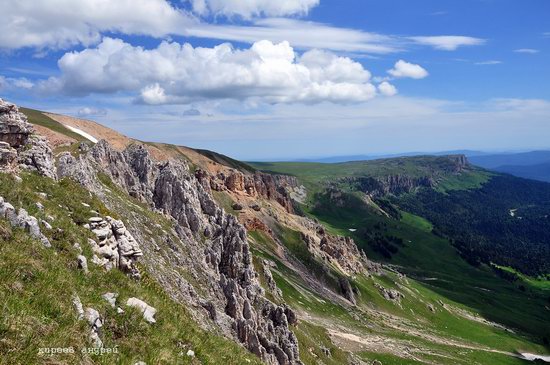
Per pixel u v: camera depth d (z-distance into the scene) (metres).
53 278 21.08
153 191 95.44
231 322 56.75
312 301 146.12
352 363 98.75
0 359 14.61
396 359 113.62
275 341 67.31
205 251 78.81
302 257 191.12
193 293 55.25
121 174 93.06
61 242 26.84
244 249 87.00
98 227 33.00
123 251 34.56
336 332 122.75
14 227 24.19
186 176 108.69
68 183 42.16
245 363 31.95
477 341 187.75
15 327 16.17
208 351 27.98
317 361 81.25
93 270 26.86
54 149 86.62
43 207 29.62
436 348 143.50
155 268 50.38
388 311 190.62
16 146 39.28
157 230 66.81
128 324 22.89
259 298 75.44
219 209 100.44
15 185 29.92
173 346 24.39
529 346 195.00
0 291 17.81
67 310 19.36
